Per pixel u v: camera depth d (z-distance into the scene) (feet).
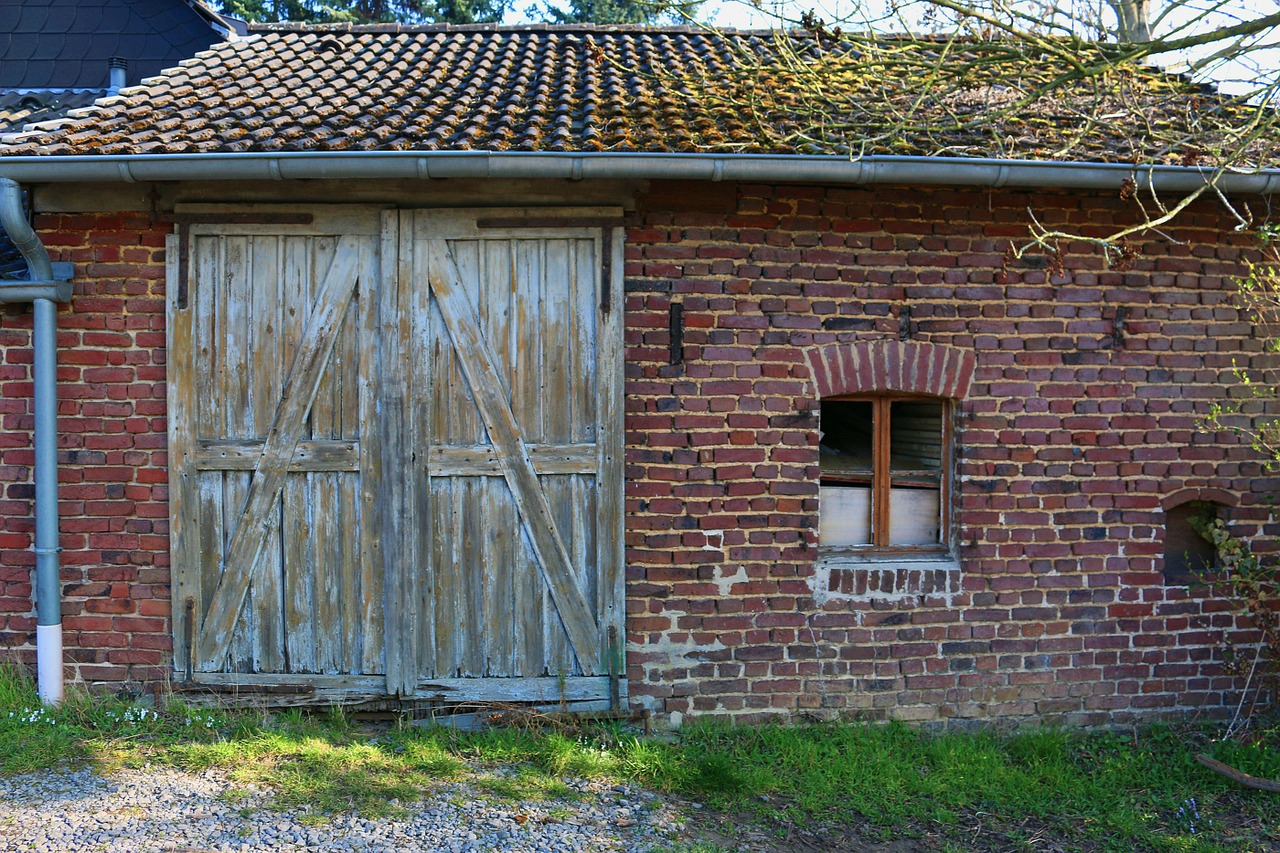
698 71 22.24
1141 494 19.08
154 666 18.07
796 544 18.38
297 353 17.95
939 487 19.43
